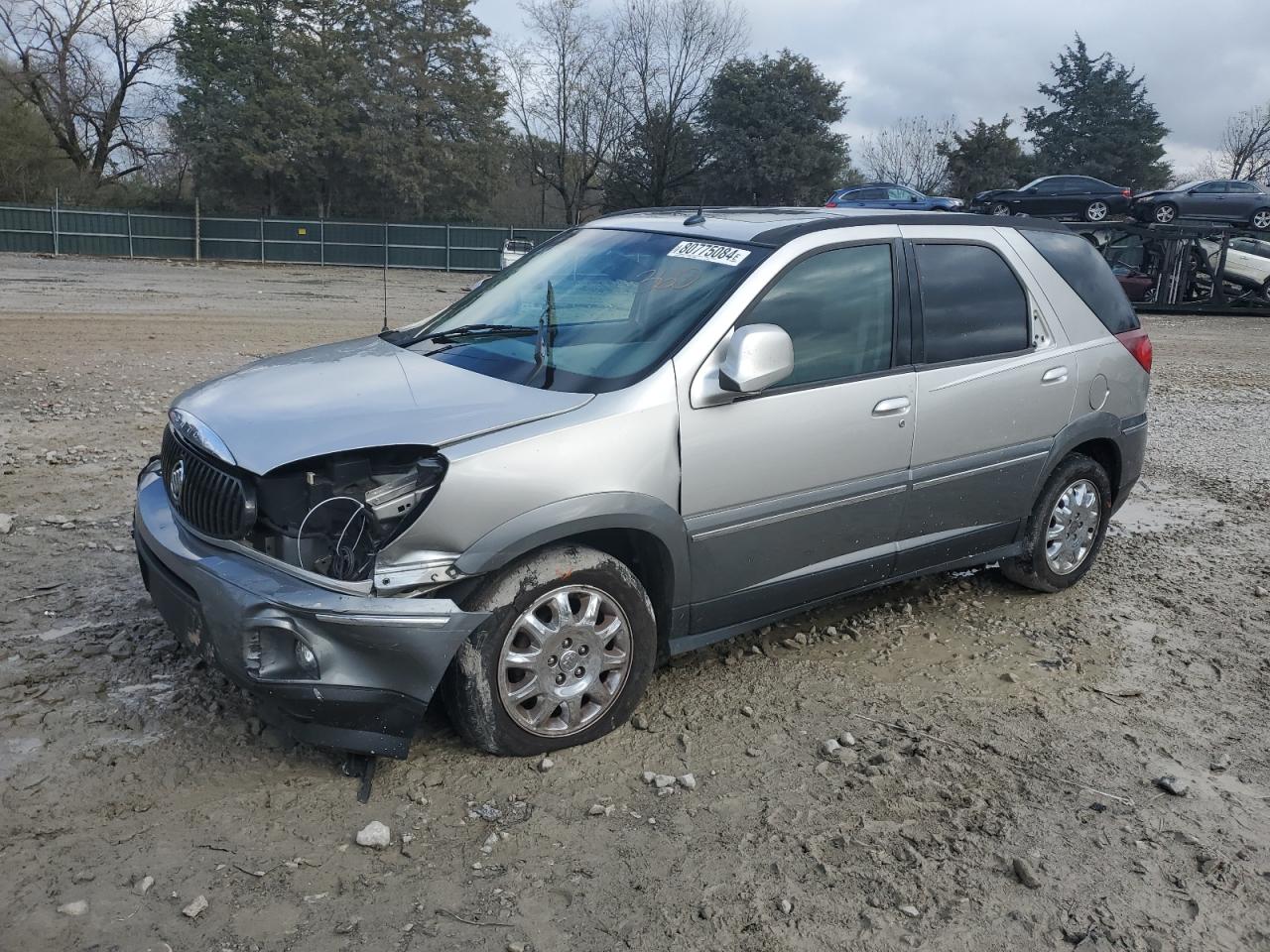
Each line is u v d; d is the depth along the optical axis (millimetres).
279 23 46438
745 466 4020
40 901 2863
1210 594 5906
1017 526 5297
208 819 3275
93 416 8984
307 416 3584
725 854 3273
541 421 3562
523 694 3617
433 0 46531
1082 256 5590
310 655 3246
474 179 48719
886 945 2916
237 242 41125
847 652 4859
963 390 4758
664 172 52312
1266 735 4273
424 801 3428
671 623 4051
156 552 3682
